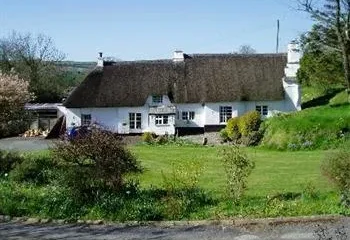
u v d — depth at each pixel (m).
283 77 55.84
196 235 14.80
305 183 22.20
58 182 17.92
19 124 25.17
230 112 55.34
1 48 74.44
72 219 16.25
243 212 16.44
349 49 42.72
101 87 56.62
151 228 15.51
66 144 18.09
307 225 15.36
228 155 19.06
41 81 73.94
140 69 57.94
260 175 25.31
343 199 16.88
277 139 39.47
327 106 43.97
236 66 57.56
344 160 17.64
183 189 18.23
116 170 17.61
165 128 55.12
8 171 21.80
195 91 55.81
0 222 16.27
